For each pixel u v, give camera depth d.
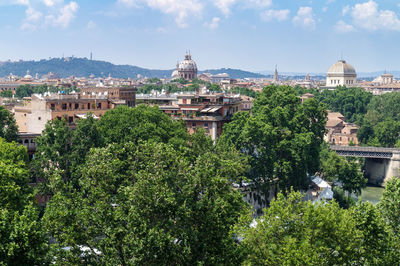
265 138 151.25
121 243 64.31
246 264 70.44
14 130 140.25
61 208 65.38
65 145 124.75
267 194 151.75
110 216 64.44
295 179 158.62
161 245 62.44
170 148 74.56
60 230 65.69
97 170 69.88
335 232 70.50
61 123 126.94
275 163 150.38
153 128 135.00
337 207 77.75
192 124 177.75
